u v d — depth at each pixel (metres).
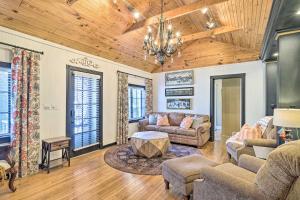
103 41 4.29
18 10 2.81
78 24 3.52
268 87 4.73
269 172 1.26
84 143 4.42
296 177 1.17
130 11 3.65
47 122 3.59
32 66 3.21
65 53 3.97
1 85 3.09
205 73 5.89
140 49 5.20
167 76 6.61
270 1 2.59
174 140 5.27
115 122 5.31
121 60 5.44
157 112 6.58
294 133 2.77
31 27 3.18
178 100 6.36
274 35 3.12
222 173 1.66
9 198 2.35
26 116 3.09
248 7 2.97
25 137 3.06
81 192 2.51
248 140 3.09
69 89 4.03
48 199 2.33
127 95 5.59
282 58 2.96
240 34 4.38
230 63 5.50
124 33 4.20
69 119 4.02
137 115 6.42
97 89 4.80
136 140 4.07
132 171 3.23
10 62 3.07
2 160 2.67
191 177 2.19
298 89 2.86
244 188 1.44
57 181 2.84
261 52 4.49
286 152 1.19
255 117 5.12
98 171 3.24
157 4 3.53
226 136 6.49
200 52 5.95
